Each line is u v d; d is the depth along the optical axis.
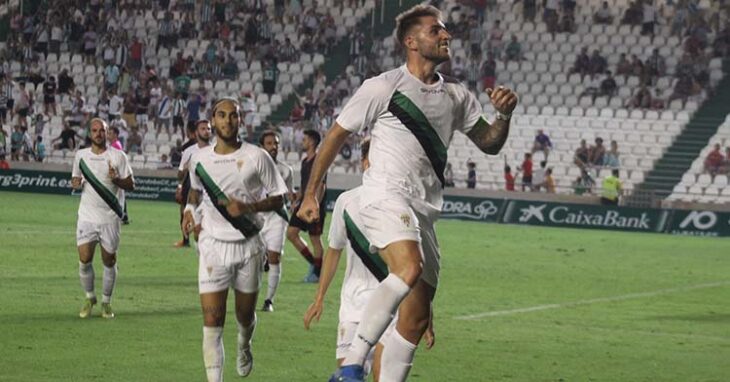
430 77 9.02
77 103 54.91
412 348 9.13
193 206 12.10
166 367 12.58
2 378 11.66
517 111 53.41
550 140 52.16
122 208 16.36
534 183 48.25
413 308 9.12
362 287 9.91
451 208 46.50
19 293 18.56
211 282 11.48
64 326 15.34
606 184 45.59
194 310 17.28
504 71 55.09
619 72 53.75
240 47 58.16
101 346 13.84
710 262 30.92
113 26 59.56
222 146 11.79
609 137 51.78
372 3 58.62
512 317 18.11
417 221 8.72
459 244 33.50
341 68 57.06
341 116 8.87
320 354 13.85
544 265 27.94
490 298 20.69
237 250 11.56
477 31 55.59
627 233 42.91
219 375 11.29
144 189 49.88
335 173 48.41
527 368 13.36
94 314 16.58
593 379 12.79
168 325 15.71
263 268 11.91
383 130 8.93
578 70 54.31
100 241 16.17
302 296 19.84
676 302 21.17
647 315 19.03
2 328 14.96
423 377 12.55
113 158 16.16
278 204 11.78
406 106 8.85
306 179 21.33
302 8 59.09
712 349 15.35
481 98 54.22
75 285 19.94
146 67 56.66
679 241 39.56
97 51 59.44
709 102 52.19
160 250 27.42
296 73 57.06
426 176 8.95
